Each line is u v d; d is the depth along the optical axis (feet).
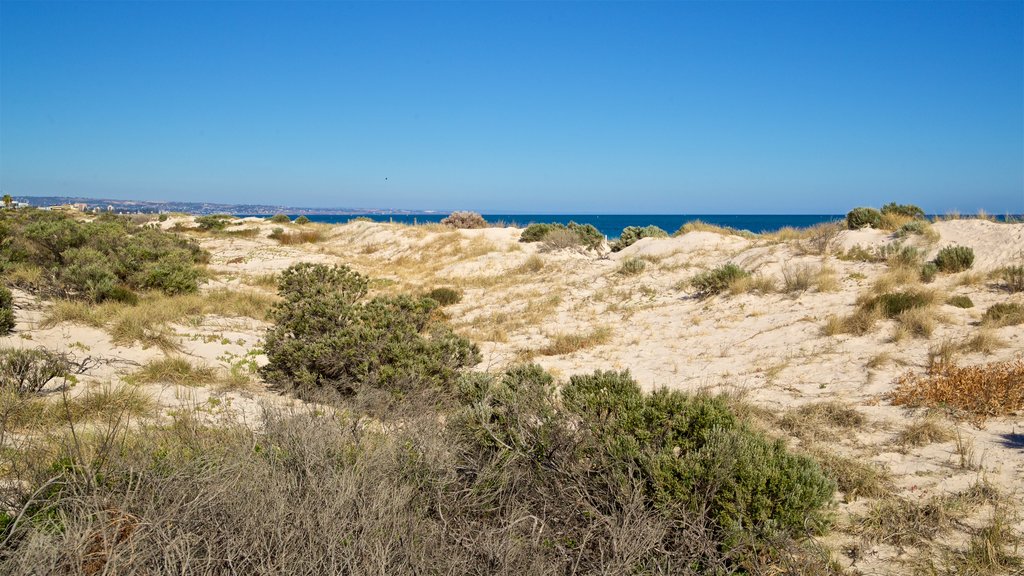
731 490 12.13
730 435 13.26
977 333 29.76
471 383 17.72
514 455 12.92
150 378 24.77
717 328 39.19
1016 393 20.94
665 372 31.14
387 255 90.68
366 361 23.41
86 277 42.06
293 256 92.43
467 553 9.95
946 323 32.14
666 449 13.15
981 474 16.03
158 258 56.08
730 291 45.16
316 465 11.66
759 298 43.24
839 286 42.45
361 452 12.42
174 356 28.91
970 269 40.60
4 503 10.13
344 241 108.47
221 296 49.39
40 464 11.34
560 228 83.76
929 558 12.14
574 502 11.86
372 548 9.10
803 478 12.45
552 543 10.89
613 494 11.96
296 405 21.81
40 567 7.80
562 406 15.93
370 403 19.85
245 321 41.75
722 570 10.96
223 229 136.67
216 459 11.28
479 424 14.60
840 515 14.21
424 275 72.43
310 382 24.18
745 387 26.45
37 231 58.13
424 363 23.39
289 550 8.98
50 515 9.30
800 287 43.27
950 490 15.21
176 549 8.43
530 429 14.11
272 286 63.82
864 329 33.22
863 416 21.57
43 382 20.70
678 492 12.00
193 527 9.17
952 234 47.34
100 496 9.59
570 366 32.96
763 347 33.86
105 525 8.54
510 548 9.69
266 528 9.18
